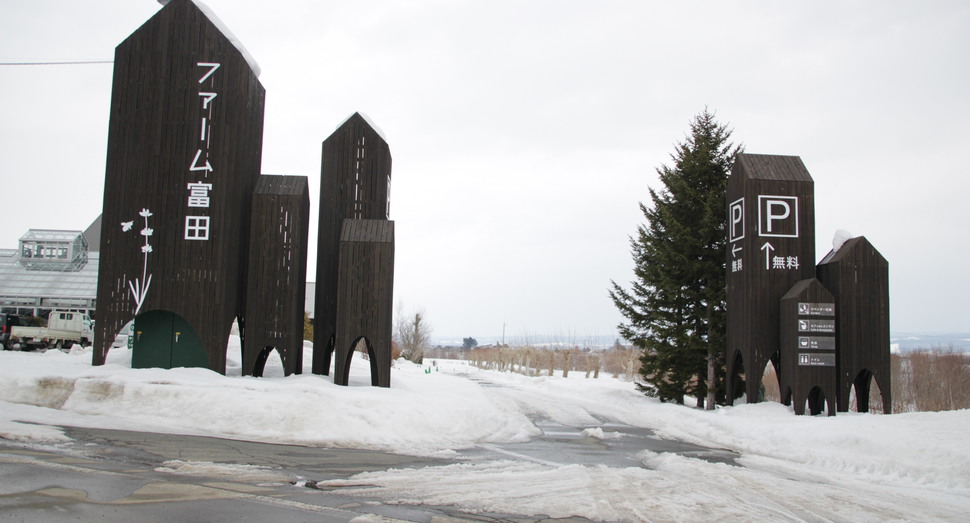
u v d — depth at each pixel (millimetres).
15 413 16031
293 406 16609
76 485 8930
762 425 18938
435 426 17484
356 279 22891
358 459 13180
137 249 21953
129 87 22500
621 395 30844
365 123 26469
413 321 79562
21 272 56344
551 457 14914
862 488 12156
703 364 28234
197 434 15172
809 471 14133
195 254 22031
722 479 12469
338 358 22578
